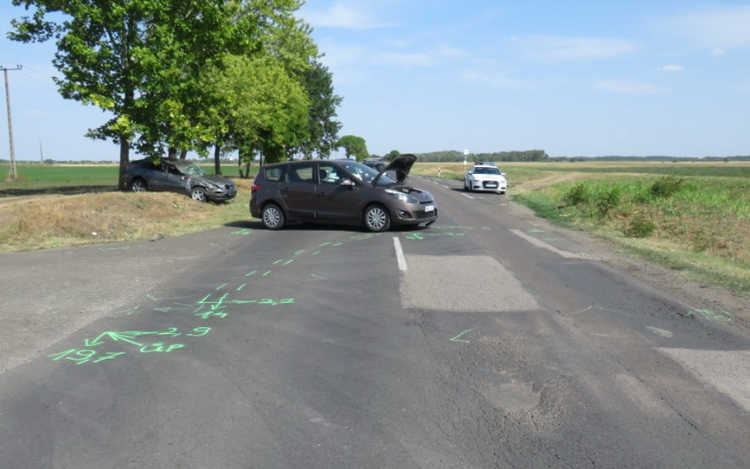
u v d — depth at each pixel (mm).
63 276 8984
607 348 5695
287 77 38250
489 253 11094
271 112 34594
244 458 3648
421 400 4500
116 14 22531
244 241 12914
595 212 18625
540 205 22406
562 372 5078
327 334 6133
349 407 4375
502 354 5516
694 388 4742
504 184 31266
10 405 4402
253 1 37594
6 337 5973
